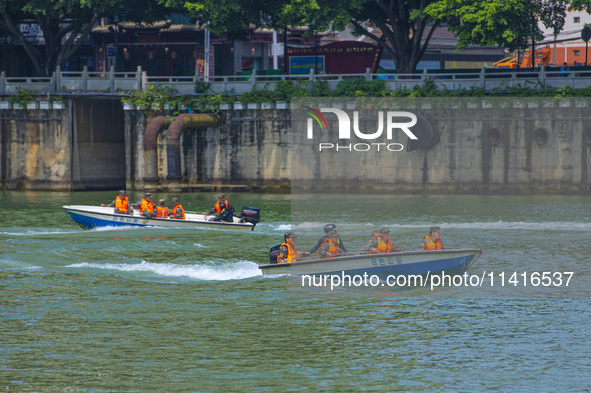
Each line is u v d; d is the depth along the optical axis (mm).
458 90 198750
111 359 71562
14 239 131000
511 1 186250
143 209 141750
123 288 97938
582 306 89062
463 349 74312
